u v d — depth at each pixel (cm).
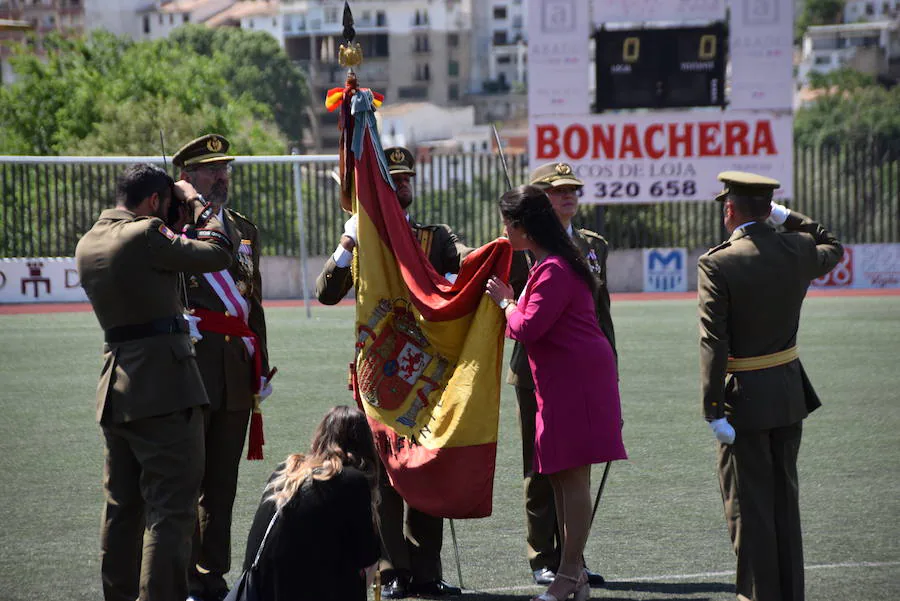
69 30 8850
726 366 985
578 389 1027
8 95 7494
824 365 2497
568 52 4772
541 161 4831
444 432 1064
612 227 4969
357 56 1130
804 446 1700
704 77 4766
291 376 2353
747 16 4741
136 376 970
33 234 4584
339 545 822
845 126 15212
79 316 3666
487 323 1077
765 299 985
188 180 1128
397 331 1109
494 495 1459
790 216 1049
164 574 954
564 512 1054
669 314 3662
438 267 1166
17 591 1093
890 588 1084
